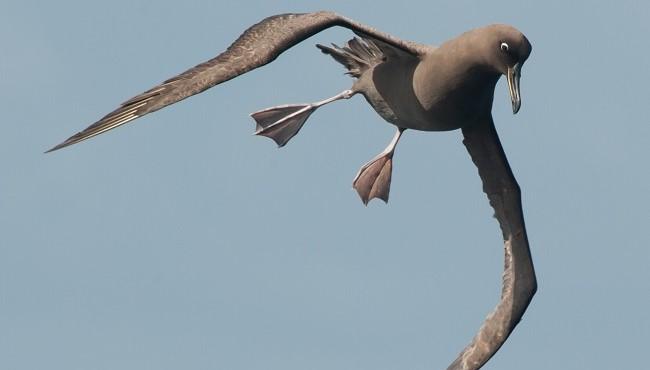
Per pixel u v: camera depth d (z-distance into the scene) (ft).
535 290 69.77
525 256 70.33
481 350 68.95
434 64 67.15
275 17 65.51
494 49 65.82
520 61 65.77
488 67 66.44
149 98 59.98
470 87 67.21
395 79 69.21
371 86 70.49
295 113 74.95
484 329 69.46
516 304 69.56
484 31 66.18
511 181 70.54
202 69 61.52
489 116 69.46
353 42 70.54
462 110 68.03
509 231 70.90
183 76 61.11
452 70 66.69
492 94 68.69
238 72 61.77
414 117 69.56
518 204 70.64
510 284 70.18
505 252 70.85
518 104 65.51
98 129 58.80
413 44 68.23
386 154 76.59
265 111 75.20
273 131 75.10
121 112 59.36
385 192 76.59
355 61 71.05
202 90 60.75
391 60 69.36
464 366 68.69
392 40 67.56
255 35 64.13
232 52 62.85
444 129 69.56
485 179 71.15
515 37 65.67
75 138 58.39
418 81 67.92
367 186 76.59
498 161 70.49
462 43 66.54
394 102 69.77
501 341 69.10
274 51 63.21
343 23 66.44
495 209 71.26
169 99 60.18
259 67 62.49
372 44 69.87
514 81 65.72
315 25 65.31
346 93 72.23
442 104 67.82
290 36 64.23
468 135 70.49
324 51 71.20
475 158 70.95
